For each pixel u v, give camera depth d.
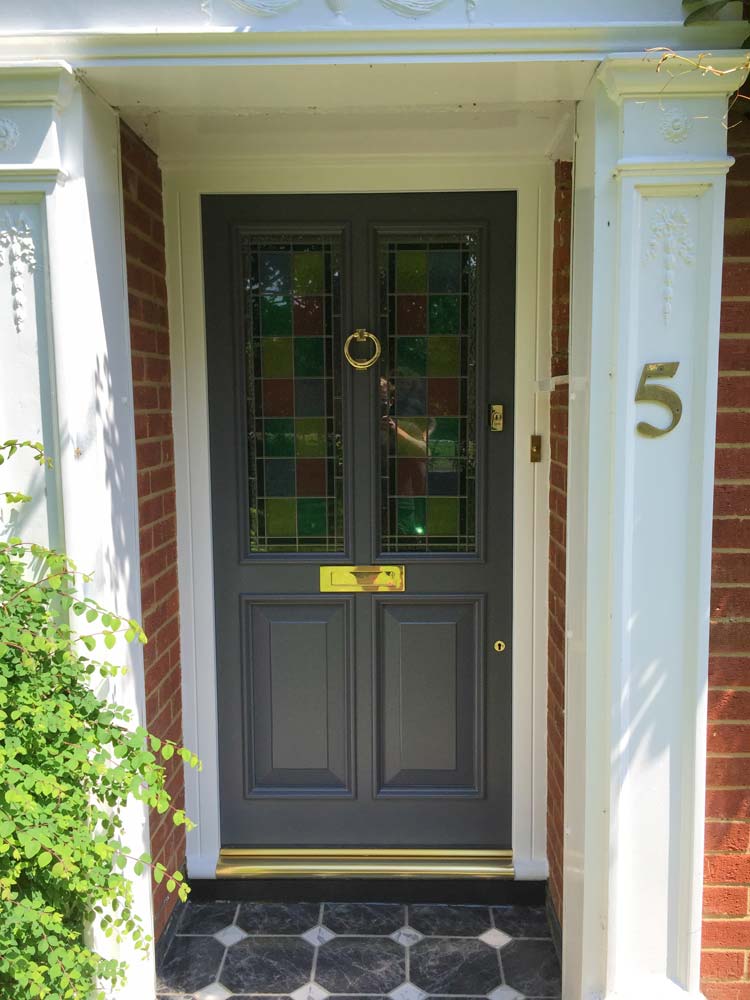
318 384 2.44
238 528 2.46
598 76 1.59
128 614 1.89
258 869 2.48
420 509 2.48
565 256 2.20
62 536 1.69
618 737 1.73
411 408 2.45
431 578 2.47
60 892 1.52
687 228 1.62
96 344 1.70
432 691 2.51
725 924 1.88
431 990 2.11
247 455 2.46
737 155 1.69
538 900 2.46
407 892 2.48
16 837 1.37
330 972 2.18
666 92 1.58
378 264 2.39
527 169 2.30
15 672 1.48
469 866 2.47
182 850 2.46
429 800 2.53
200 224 2.34
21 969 1.34
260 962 2.22
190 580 2.43
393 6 1.56
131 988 1.88
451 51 1.57
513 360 2.40
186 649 2.45
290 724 2.53
